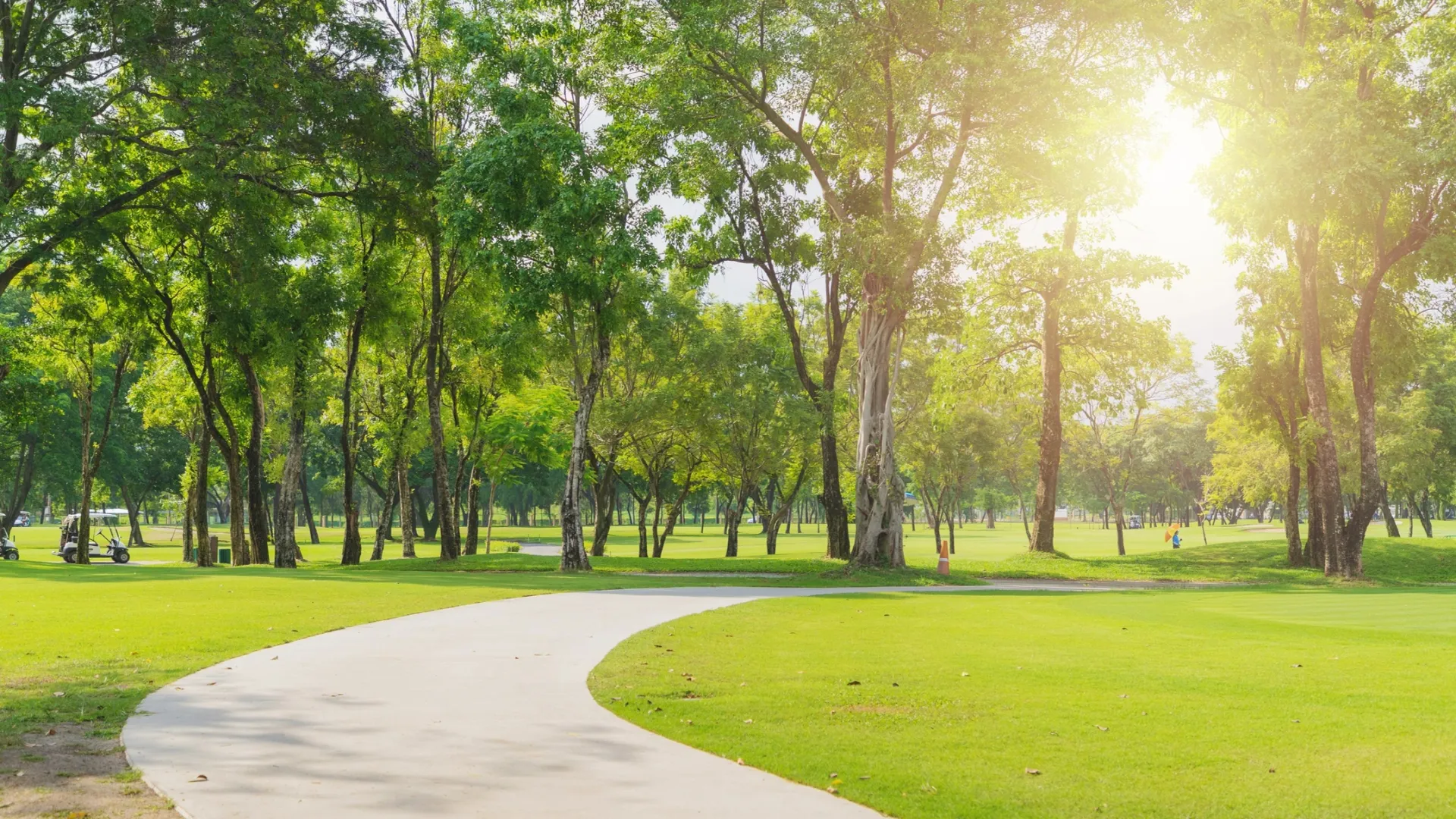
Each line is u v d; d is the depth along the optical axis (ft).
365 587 83.97
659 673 39.50
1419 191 114.32
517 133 101.71
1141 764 25.00
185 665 40.88
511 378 148.05
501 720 29.96
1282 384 142.82
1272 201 111.14
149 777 23.12
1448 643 49.44
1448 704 32.91
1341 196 111.45
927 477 213.05
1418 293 129.49
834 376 140.77
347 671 39.52
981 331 141.59
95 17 97.30
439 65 123.65
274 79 104.27
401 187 118.62
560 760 25.07
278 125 105.19
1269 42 111.04
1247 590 99.96
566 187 103.04
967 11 96.07
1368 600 78.95
